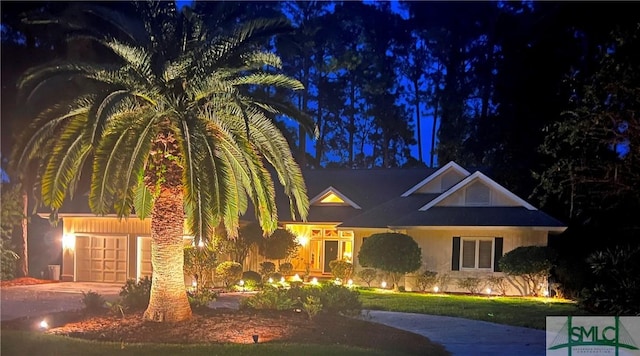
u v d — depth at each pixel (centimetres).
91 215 2503
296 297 1472
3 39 2928
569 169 1231
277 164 1356
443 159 4019
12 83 2859
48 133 1291
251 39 1289
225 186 1195
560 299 2042
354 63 4866
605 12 2798
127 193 1239
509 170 2959
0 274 2466
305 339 1162
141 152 1191
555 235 2431
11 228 2553
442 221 2300
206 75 1250
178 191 1291
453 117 4631
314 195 2923
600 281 1223
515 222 2214
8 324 1354
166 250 1286
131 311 1396
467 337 1257
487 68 4512
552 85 3031
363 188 2972
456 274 2286
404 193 2742
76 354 1013
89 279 2544
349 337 1201
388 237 2217
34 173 2631
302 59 4953
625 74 1158
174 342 1129
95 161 1159
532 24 3341
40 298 1920
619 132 1181
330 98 4988
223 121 1288
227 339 1153
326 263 2819
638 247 1014
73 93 2164
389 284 2364
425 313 1634
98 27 1728
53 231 3081
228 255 2361
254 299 1461
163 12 1355
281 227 2714
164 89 1260
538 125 3014
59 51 2969
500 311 1675
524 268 2078
